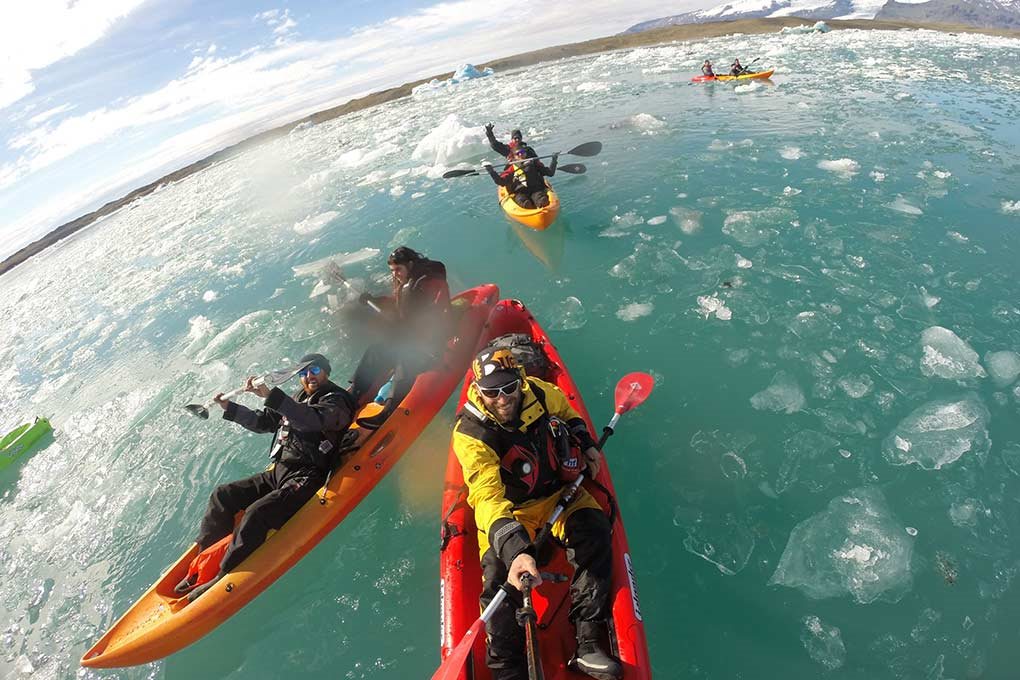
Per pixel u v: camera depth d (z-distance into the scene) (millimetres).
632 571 2719
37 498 5043
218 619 3273
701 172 8789
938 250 5859
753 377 4492
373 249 8562
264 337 6680
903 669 2580
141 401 6035
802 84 14172
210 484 4582
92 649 3199
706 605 2955
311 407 3750
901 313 4984
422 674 2926
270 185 15562
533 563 2291
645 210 7762
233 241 11180
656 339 5109
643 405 4383
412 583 3387
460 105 20547
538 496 2742
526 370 4051
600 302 5816
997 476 3430
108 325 8820
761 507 3449
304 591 3475
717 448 3896
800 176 8125
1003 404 3951
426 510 3809
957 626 2713
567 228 7641
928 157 8344
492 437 2559
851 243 6172
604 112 14094
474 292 5777
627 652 2322
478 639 2586
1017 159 7977
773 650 2719
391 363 4688
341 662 3070
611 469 3854
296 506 3662
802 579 3010
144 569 3971
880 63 16094
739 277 5797
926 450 3645
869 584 2943
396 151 15133
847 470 3609
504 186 8578
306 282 8156
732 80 15492
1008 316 4797
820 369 4449
